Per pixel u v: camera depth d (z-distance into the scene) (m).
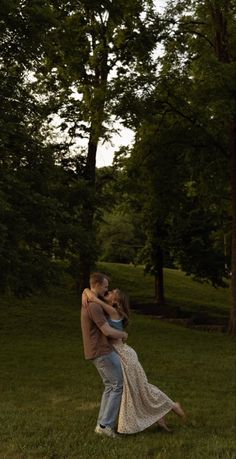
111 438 6.32
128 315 6.82
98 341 6.55
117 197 23.69
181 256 33.12
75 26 22.20
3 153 14.20
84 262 18.86
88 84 23.66
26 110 15.09
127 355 6.68
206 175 23.31
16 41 14.27
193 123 22.23
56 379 11.59
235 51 21.50
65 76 22.88
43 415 7.77
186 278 44.16
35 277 14.20
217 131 22.08
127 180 23.28
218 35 21.72
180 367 13.64
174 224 30.64
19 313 23.02
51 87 23.33
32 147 15.30
